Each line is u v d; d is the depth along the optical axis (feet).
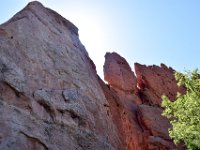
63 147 67.15
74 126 74.02
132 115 130.52
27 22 85.61
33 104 67.77
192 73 84.99
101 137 80.74
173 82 169.99
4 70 66.95
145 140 118.01
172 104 86.43
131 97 147.54
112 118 98.99
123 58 172.55
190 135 79.46
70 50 97.14
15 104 64.23
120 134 97.40
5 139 57.26
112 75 156.35
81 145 72.23
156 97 156.46
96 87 96.37
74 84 85.10
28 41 80.02
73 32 111.75
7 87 65.16
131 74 162.81
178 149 121.70
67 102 76.84
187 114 80.79
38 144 62.75
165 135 125.49
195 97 80.79
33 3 97.91
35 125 64.80
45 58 81.76
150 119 128.98
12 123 60.34
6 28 77.25
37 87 72.13
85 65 100.58
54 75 80.43
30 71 73.51
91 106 85.40
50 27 95.81
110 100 106.63
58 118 71.15
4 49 71.20
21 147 58.85
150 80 165.37
